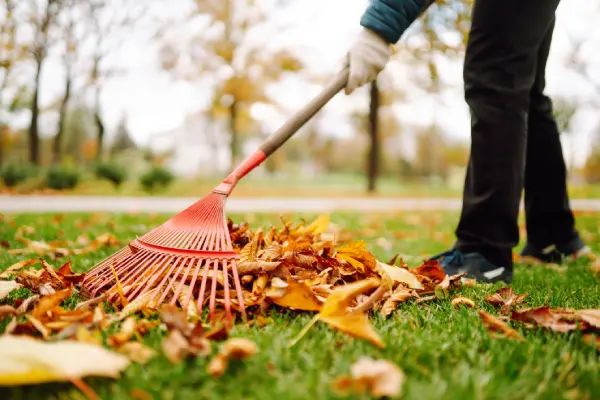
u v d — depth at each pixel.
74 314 1.55
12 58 17.36
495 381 1.16
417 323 1.64
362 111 23.08
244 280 1.81
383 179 39.91
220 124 31.48
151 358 1.25
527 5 2.30
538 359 1.30
